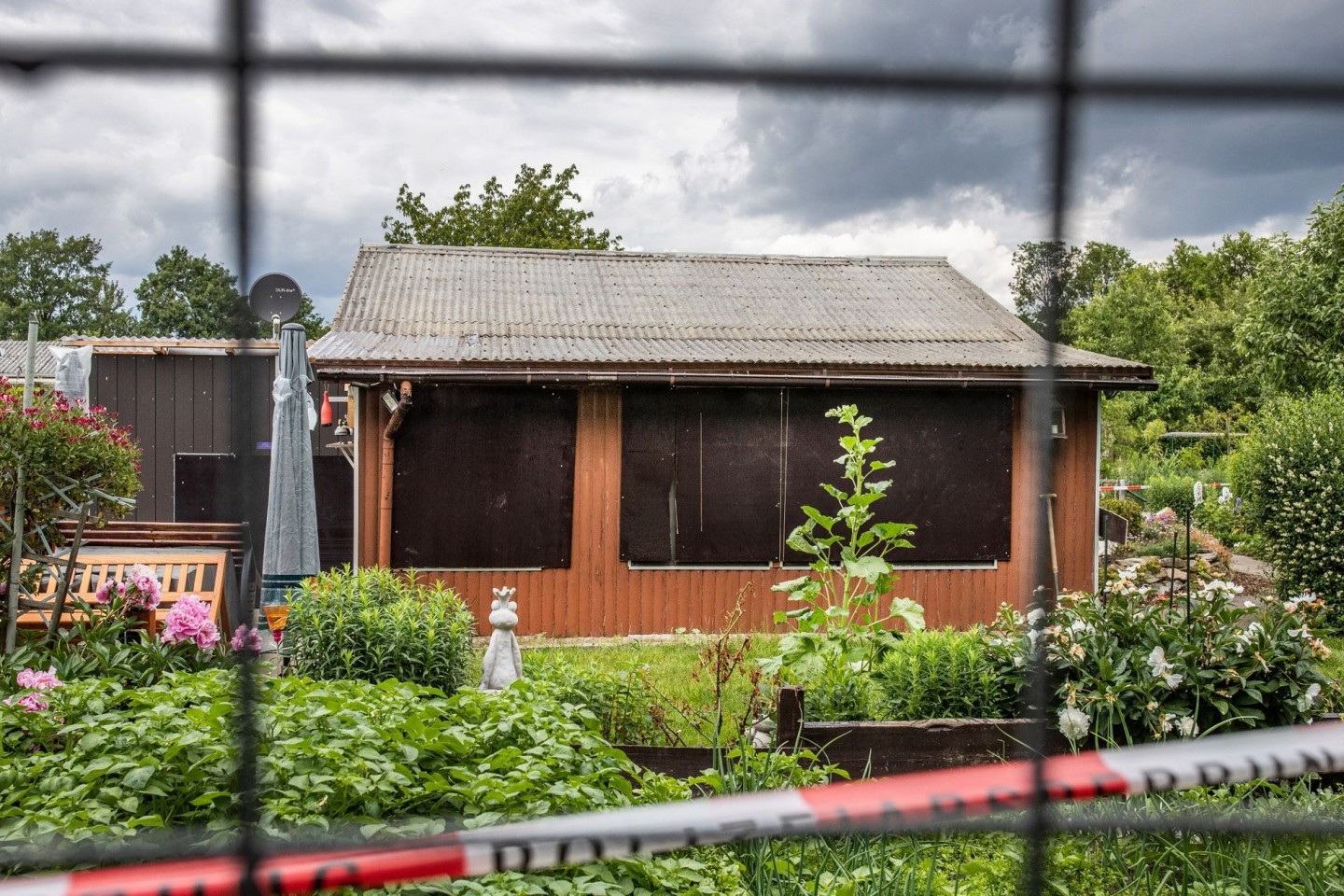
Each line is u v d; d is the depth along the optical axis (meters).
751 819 0.92
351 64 0.87
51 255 35.84
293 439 9.46
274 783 2.99
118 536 8.80
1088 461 11.93
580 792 3.12
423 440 11.27
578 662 8.99
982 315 14.20
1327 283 20.61
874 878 3.14
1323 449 13.15
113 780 3.02
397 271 14.83
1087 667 5.04
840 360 11.26
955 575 11.82
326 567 14.26
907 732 4.64
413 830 2.83
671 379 11.10
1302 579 13.04
